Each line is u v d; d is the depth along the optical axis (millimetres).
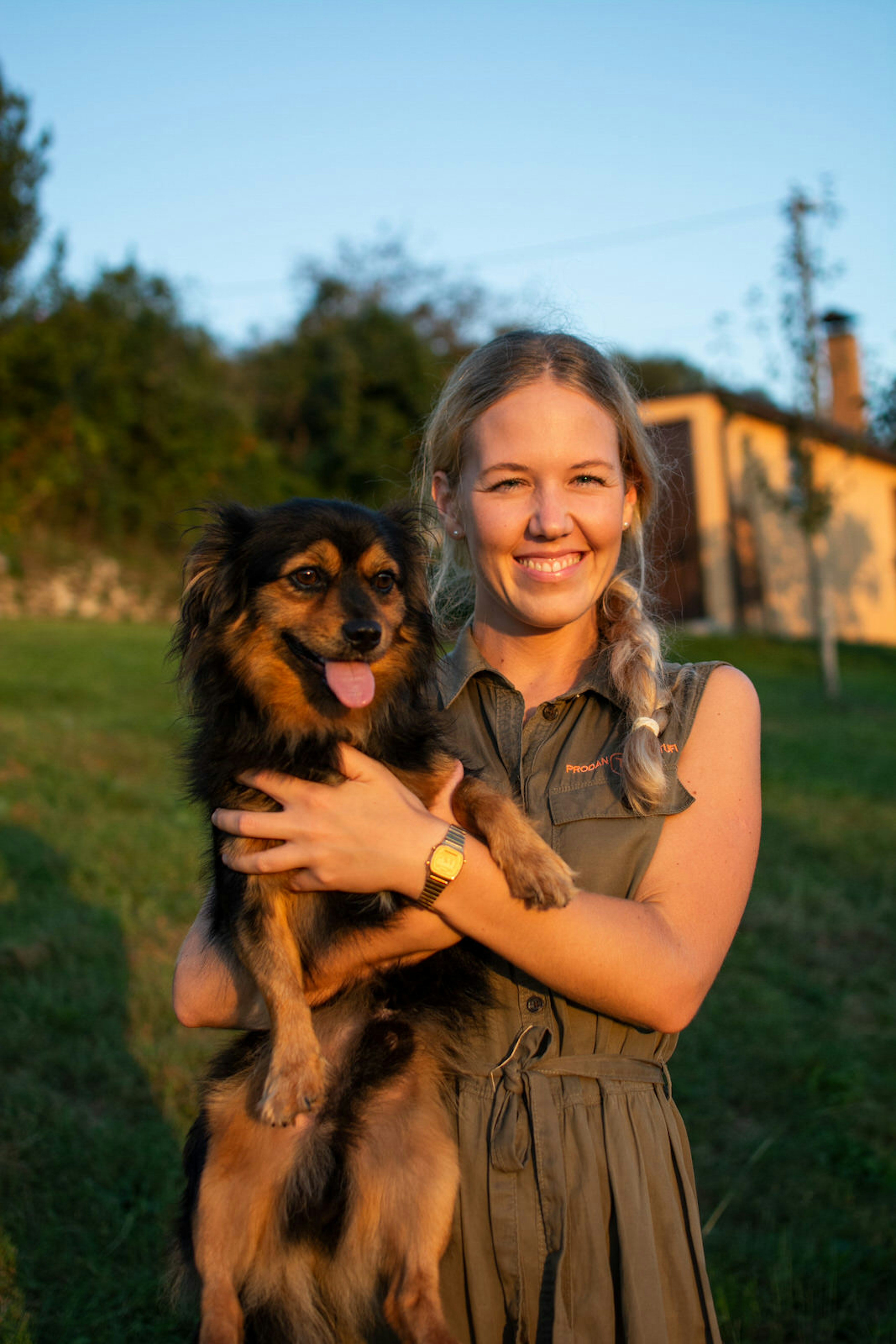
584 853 1968
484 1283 1856
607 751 2074
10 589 16672
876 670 17219
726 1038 4781
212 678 2619
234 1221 2244
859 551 22703
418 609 2816
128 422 18391
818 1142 4043
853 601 22500
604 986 1790
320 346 24547
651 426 2766
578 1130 1842
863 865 7016
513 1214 1829
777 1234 3545
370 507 3320
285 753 2484
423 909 1991
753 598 19844
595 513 2092
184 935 5426
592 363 2199
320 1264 2221
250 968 2291
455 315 33438
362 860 1898
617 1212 1788
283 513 2781
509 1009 1993
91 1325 2986
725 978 5414
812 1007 5145
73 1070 4180
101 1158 3678
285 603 2594
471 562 2340
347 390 23500
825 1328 3090
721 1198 3738
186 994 2420
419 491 3025
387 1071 2236
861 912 6250
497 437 2117
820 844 7363
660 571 3102
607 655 2160
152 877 6082
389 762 2400
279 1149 2266
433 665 2705
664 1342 1735
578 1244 1788
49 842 6402
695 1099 4320
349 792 1965
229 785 2486
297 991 2273
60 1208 3455
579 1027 1923
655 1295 1749
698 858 1944
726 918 1928
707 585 19000
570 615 2133
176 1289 2416
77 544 17688
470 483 2184
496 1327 1846
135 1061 4297
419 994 2305
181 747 3016
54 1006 4543
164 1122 3941
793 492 15820
